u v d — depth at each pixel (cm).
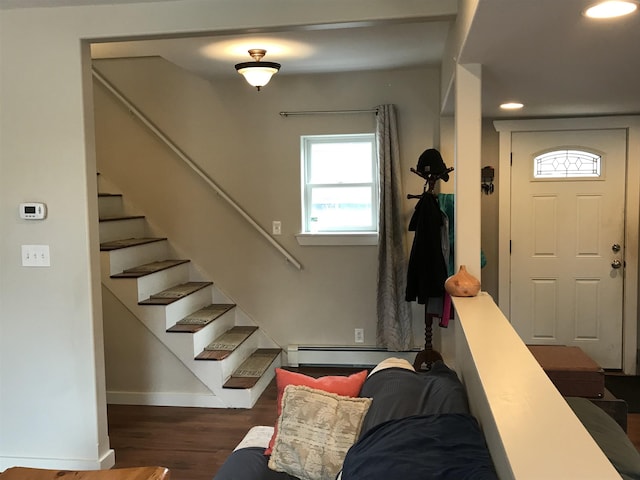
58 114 299
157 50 380
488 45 226
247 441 249
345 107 468
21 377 310
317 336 487
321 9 279
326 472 211
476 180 270
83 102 298
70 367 306
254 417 384
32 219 303
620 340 473
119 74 488
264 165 481
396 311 462
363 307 480
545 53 239
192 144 486
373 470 157
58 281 304
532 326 480
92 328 304
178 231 493
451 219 418
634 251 465
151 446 341
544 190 473
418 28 336
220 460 321
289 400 230
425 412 195
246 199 485
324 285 483
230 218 488
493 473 132
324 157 487
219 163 485
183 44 364
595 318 475
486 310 240
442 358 440
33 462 310
